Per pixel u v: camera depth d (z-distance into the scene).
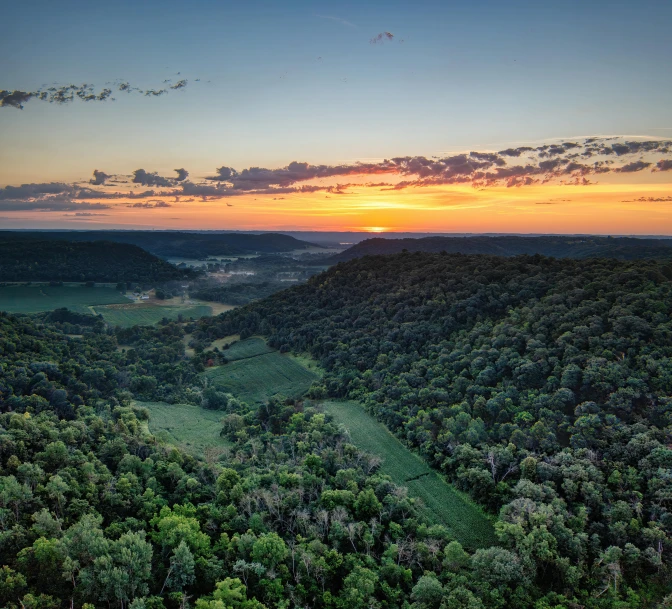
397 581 66.56
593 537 70.25
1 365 118.31
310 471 89.62
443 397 110.25
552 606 62.34
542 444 88.38
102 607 55.53
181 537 65.19
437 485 90.69
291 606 61.47
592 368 97.81
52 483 70.00
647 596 63.84
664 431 83.12
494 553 66.06
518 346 115.94
